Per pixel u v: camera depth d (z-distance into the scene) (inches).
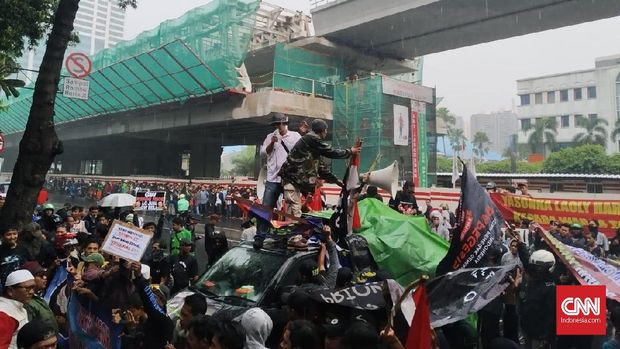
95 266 194.1
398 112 1003.3
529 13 946.1
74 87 557.3
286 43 1109.7
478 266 187.9
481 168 2466.8
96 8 5482.3
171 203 1032.2
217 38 985.5
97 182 1501.0
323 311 140.3
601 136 2613.2
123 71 1197.1
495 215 197.5
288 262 203.3
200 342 118.3
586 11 922.1
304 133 249.8
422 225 267.6
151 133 1518.2
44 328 126.8
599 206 462.9
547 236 206.1
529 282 203.3
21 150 311.9
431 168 1069.1
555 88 3449.8
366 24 1018.7
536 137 2726.4
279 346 147.9
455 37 1113.4
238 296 199.0
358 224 242.7
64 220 389.1
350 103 1036.5
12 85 466.9
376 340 105.7
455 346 163.5
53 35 319.0
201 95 1099.3
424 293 108.0
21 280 159.0
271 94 998.4
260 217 215.9
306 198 253.1
